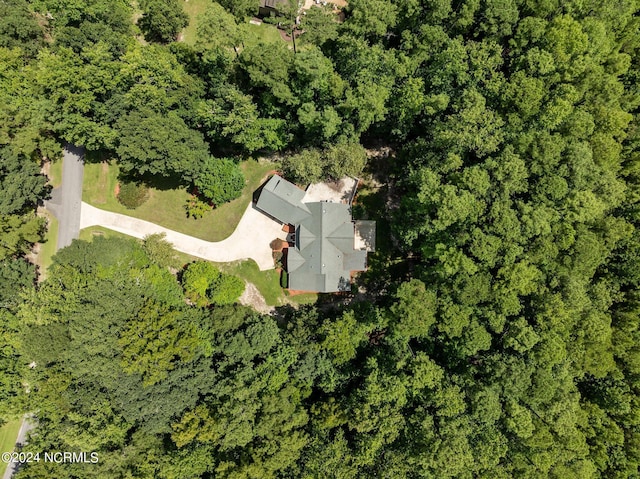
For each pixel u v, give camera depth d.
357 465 44.56
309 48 51.66
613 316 47.38
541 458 42.25
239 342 49.12
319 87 48.91
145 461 48.53
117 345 46.59
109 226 58.44
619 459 46.00
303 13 54.31
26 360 51.59
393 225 52.03
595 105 46.91
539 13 48.22
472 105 44.66
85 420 48.28
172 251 56.09
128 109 48.75
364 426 43.62
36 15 54.44
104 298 47.47
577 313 44.38
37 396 49.88
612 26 49.34
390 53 48.69
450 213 41.31
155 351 45.75
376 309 49.59
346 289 55.38
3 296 50.28
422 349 50.06
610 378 47.03
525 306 45.62
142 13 59.34
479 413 41.69
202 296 53.69
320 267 53.22
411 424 43.75
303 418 46.78
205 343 50.00
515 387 41.56
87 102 47.88
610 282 47.78
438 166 46.38
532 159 43.78
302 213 54.44
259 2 55.50
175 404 46.97
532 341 41.62
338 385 50.00
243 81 52.12
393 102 49.59
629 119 46.38
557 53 46.25
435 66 48.56
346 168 51.41
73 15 50.75
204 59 49.88
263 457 45.41
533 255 43.31
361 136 57.88
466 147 44.78
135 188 57.44
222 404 47.00
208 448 47.72
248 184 58.06
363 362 49.97
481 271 43.97
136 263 53.34
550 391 42.00
